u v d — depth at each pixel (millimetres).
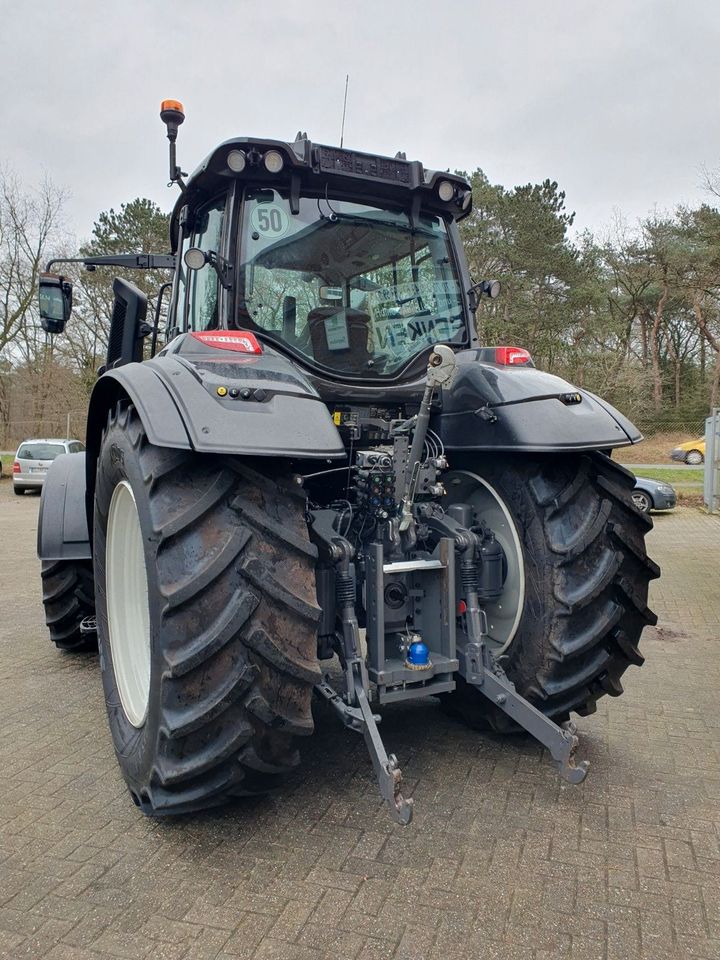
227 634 2162
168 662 2189
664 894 2182
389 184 3100
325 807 2684
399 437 2816
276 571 2248
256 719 2242
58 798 2797
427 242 3318
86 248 29234
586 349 32469
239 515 2268
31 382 32281
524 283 30375
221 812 2652
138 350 3598
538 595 2855
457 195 3297
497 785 2857
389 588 2775
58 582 4391
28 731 3475
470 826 2555
